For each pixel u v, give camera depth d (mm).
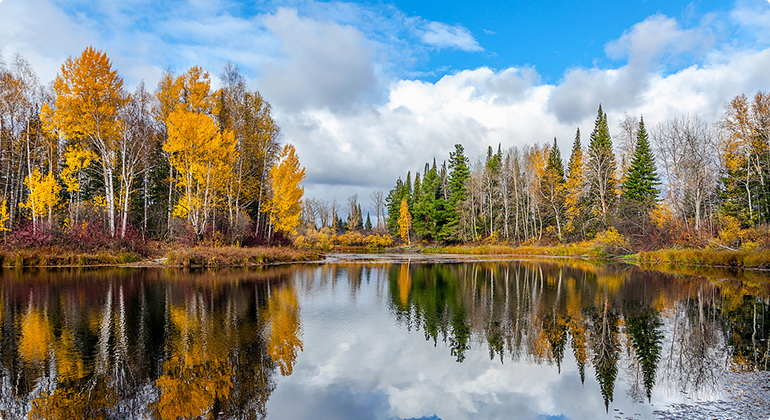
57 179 29906
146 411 4762
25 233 21703
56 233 22453
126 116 24562
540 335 8859
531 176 47812
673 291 15008
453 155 59438
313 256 31484
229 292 13477
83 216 26156
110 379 5785
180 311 10352
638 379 6145
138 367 6293
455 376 6336
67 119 22016
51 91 26672
